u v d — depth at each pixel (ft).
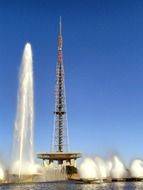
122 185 624.18
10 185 620.08
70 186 599.16
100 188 553.64
